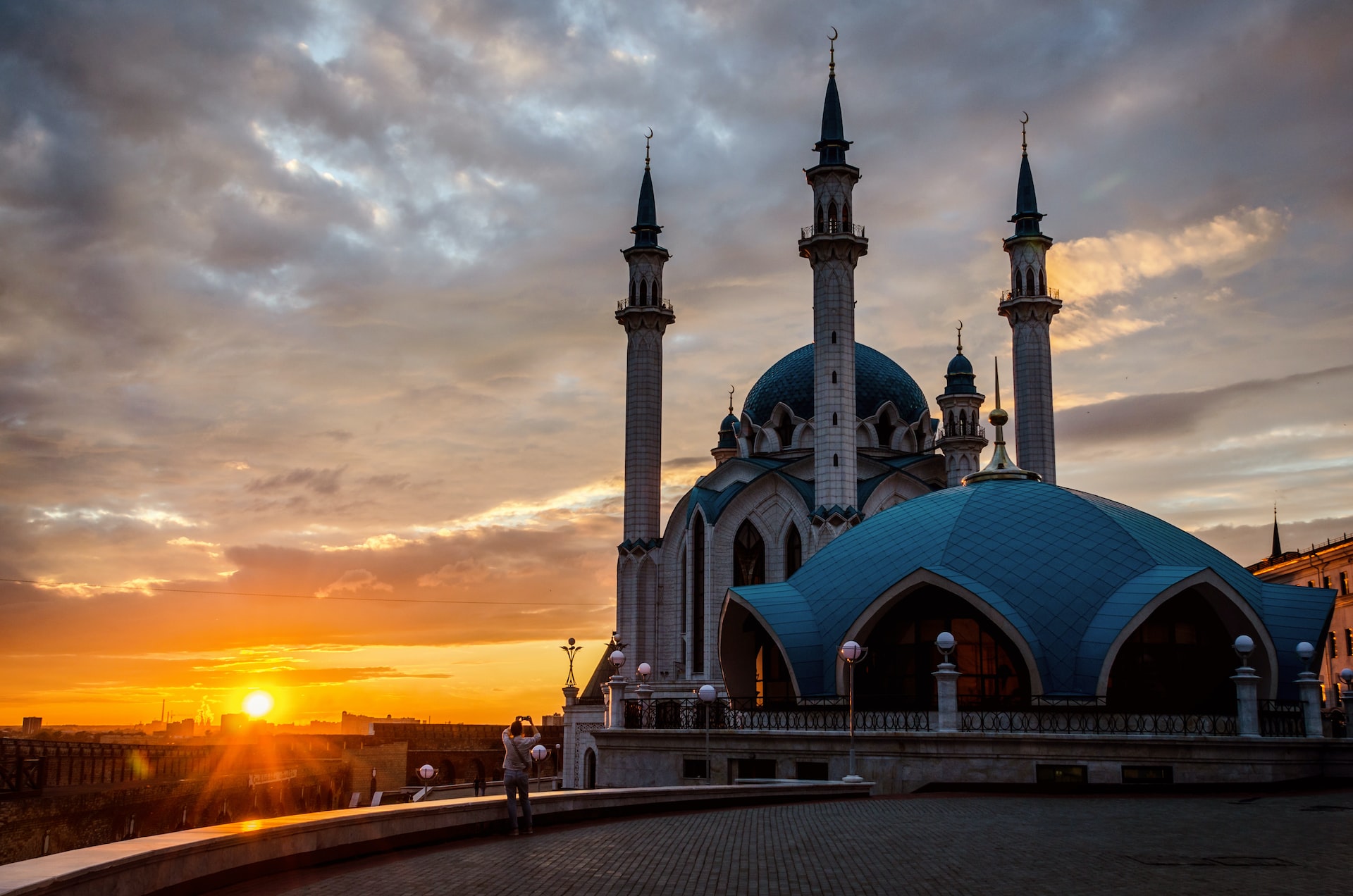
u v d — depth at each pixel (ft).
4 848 131.23
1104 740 131.34
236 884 56.24
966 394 303.07
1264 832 83.35
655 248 294.87
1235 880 60.39
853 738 132.26
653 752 167.63
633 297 293.43
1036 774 132.57
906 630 171.32
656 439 287.69
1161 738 130.62
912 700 168.25
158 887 49.08
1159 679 161.68
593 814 93.04
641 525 281.13
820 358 250.98
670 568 276.21
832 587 180.65
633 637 273.95
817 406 249.55
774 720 162.71
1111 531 169.89
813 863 66.18
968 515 180.14
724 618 192.65
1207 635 165.37
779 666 194.90
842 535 197.47
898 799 119.85
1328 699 325.01
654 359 290.76
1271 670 162.50
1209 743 130.72
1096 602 159.22
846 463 244.83
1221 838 79.25
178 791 181.68
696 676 258.16
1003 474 196.75
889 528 187.11
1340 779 136.15
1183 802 112.57
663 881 59.11
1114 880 60.29
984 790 133.69
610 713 181.68
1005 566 166.71
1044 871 63.52
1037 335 287.89
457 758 321.73
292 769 244.63
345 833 65.87
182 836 53.42
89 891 42.91
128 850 47.26
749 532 260.21
